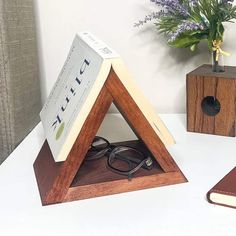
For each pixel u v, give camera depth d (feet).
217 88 2.51
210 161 2.18
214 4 2.49
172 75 3.15
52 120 2.01
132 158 2.03
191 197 1.79
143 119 1.80
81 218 1.64
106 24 3.07
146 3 2.97
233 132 2.57
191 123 2.68
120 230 1.55
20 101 2.62
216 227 1.56
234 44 2.96
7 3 2.38
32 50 2.91
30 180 2.01
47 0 3.04
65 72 2.13
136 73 3.18
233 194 1.67
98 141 2.33
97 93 1.67
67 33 3.11
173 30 2.60
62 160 1.73
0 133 2.52
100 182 1.83
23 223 1.62
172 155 2.27
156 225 1.58
